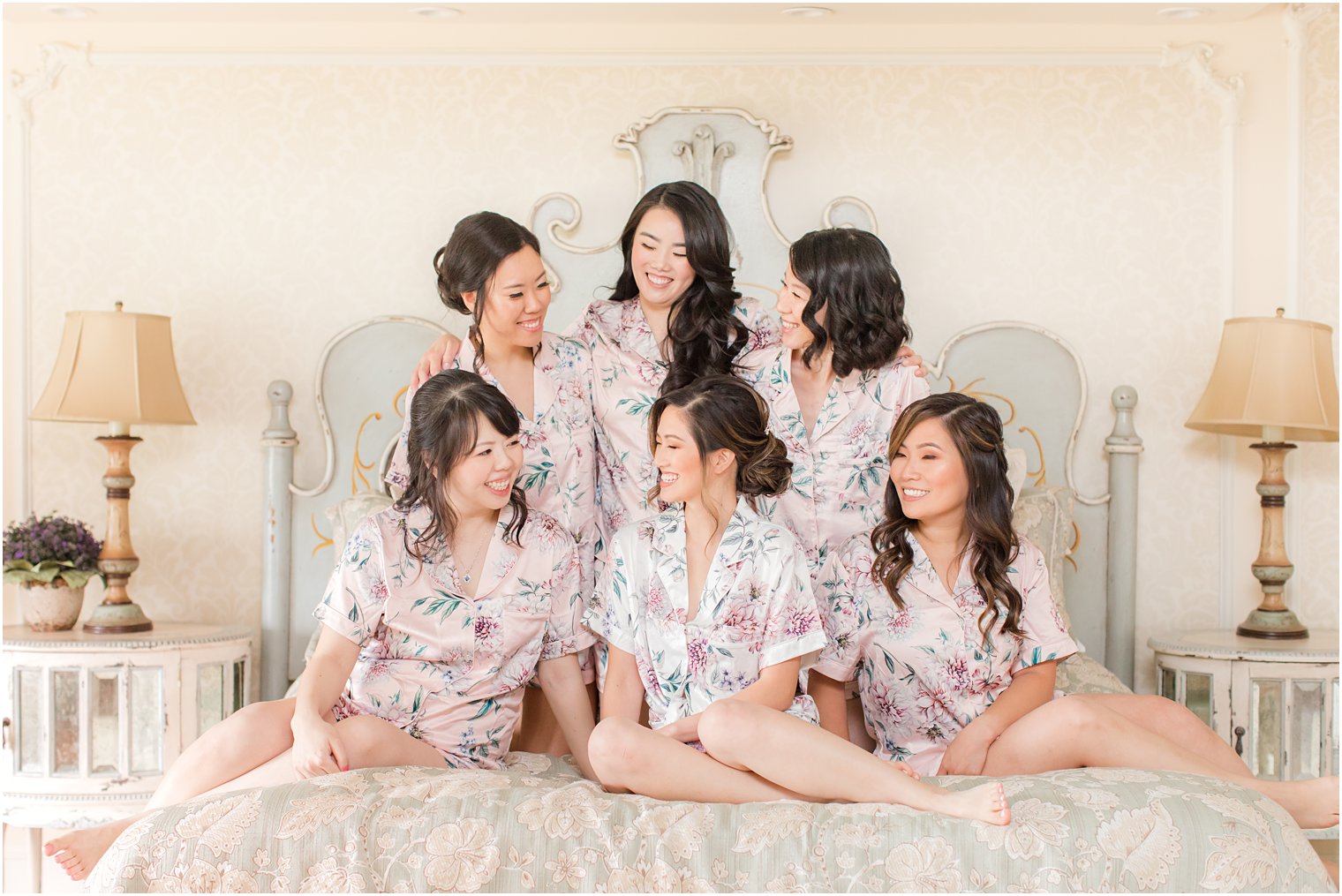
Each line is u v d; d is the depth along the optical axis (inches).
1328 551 131.5
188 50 134.4
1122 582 128.5
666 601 82.2
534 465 93.1
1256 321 120.6
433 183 133.8
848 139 132.9
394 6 129.3
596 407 95.7
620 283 99.1
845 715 88.4
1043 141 133.0
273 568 128.7
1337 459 131.3
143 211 134.0
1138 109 132.9
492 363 94.0
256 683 132.5
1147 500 132.8
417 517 84.7
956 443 84.2
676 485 81.8
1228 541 131.9
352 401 130.4
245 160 134.1
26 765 115.4
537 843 63.2
